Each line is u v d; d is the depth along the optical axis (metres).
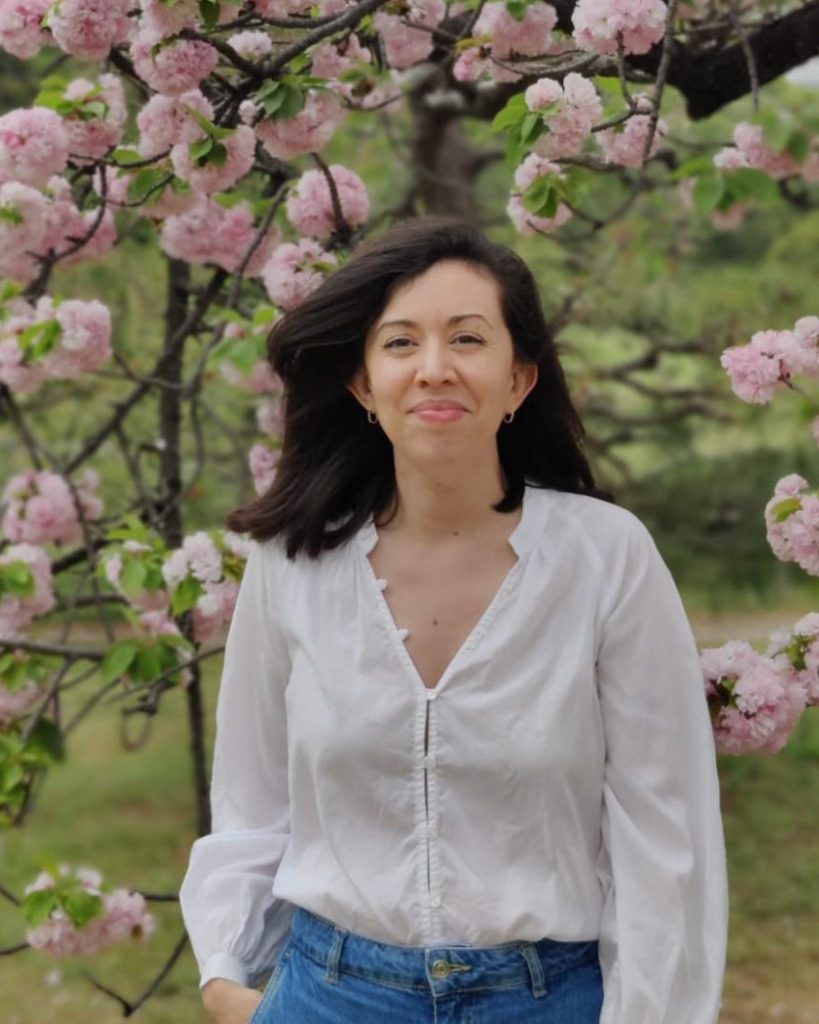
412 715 2.13
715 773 2.18
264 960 2.39
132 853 8.45
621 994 2.10
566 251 6.78
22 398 6.07
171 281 4.55
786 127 4.12
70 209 3.59
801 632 2.69
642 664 2.16
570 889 2.13
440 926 2.11
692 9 3.86
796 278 7.77
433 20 3.38
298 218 3.58
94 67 5.37
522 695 2.12
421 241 2.19
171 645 3.81
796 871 7.93
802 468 8.20
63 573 4.77
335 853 2.17
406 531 2.27
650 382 9.05
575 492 2.35
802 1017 6.24
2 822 4.02
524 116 2.93
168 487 4.80
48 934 3.48
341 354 2.30
